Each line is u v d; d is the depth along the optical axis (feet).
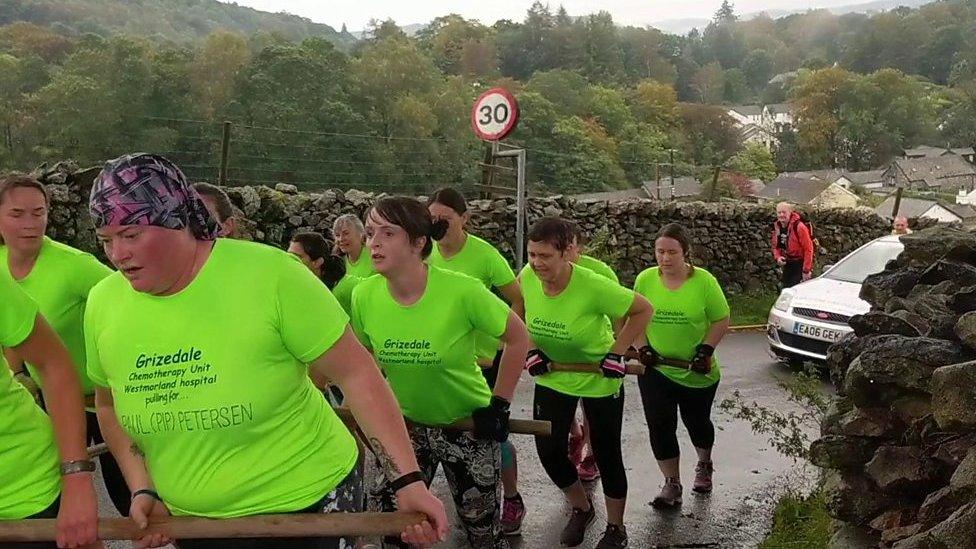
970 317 10.59
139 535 6.64
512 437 20.22
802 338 28.45
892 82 336.90
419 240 10.02
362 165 42.37
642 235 42.78
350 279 14.24
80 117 52.49
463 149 51.98
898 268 15.98
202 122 39.55
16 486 6.88
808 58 548.31
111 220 5.87
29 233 10.53
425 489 6.75
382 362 10.37
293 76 86.69
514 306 15.10
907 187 279.69
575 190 92.79
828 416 12.78
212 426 6.28
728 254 45.57
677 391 15.94
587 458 17.26
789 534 13.92
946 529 8.60
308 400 6.83
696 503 16.20
